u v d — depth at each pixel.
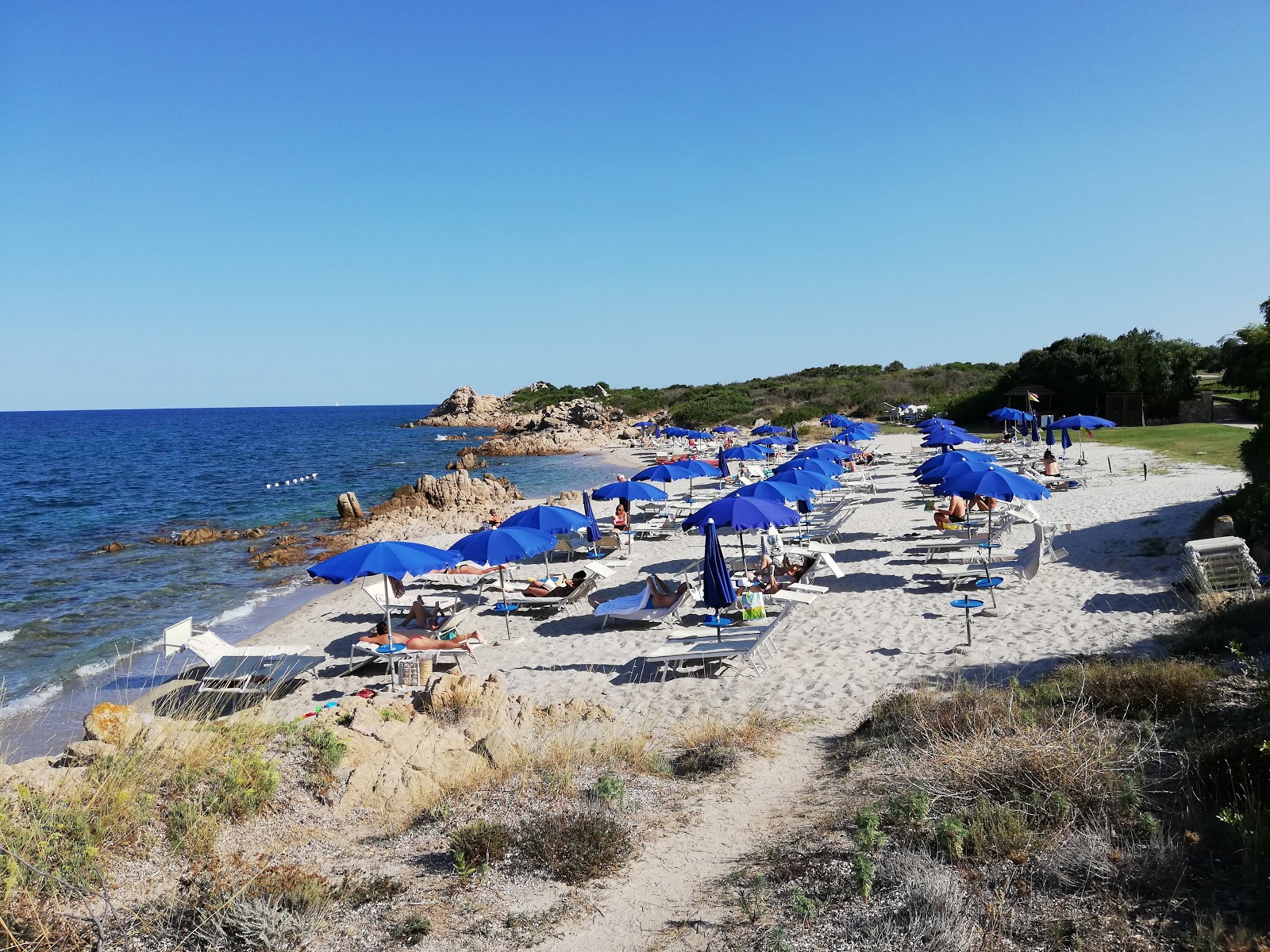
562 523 13.22
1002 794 5.32
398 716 8.27
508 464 50.88
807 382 86.06
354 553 10.93
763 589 12.88
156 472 50.28
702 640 10.74
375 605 15.86
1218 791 4.84
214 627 15.20
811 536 17.28
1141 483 21.39
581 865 4.99
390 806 6.12
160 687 11.36
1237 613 9.02
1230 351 16.91
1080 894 4.16
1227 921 3.72
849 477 25.98
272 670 10.75
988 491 11.98
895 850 4.74
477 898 4.66
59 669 12.86
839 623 11.91
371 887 4.74
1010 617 11.20
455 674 8.98
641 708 9.24
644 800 6.26
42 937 3.92
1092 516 17.61
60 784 5.33
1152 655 8.57
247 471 49.97
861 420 60.97
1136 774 5.34
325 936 4.22
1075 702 6.89
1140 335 45.03
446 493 30.81
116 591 18.53
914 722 7.11
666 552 18.61
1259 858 4.09
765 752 7.42
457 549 11.77
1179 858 4.29
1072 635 9.99
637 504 26.56
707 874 4.97
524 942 4.19
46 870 4.34
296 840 5.48
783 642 11.30
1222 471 22.23
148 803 5.36
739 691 9.54
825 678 9.66
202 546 24.56
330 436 91.94
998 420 48.50
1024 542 16.09
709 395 80.81
